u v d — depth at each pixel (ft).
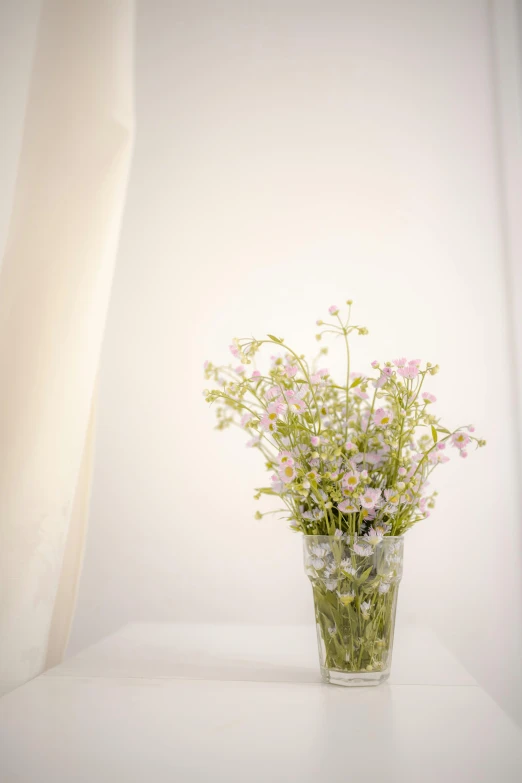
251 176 3.52
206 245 3.47
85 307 2.60
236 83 3.60
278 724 1.99
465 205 3.43
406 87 3.56
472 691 2.32
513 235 3.37
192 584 3.20
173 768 1.71
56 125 2.77
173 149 3.56
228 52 3.61
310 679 2.52
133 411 3.35
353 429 2.57
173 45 3.62
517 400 3.24
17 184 2.70
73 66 2.83
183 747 1.83
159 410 3.34
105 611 3.18
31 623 2.42
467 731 1.94
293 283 3.42
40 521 2.43
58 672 2.64
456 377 3.28
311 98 3.58
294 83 3.59
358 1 3.60
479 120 3.50
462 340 3.32
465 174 3.46
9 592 2.37
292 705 2.17
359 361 3.33
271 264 3.44
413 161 3.49
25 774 1.68
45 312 2.56
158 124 3.58
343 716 2.06
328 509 2.39
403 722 2.01
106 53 2.85
